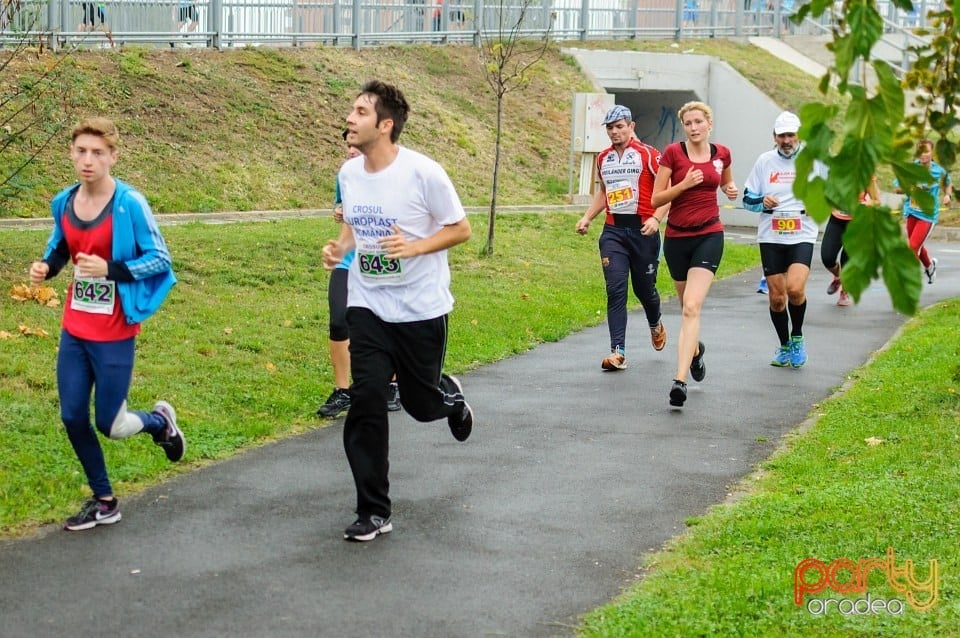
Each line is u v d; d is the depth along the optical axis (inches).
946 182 197.8
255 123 839.7
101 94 772.0
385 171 233.5
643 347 475.2
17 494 251.1
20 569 215.5
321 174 820.0
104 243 229.8
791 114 420.5
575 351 464.1
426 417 251.6
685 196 382.3
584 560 227.6
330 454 302.8
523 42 1193.4
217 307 454.3
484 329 480.7
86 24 811.4
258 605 201.6
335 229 647.1
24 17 648.4
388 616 197.9
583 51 1213.1
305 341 420.2
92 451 238.7
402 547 233.0
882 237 123.2
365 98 231.1
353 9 1040.2
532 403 368.8
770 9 1449.3
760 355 459.2
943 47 203.8
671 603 198.7
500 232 745.6
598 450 313.0
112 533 236.8
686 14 1370.6
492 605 203.6
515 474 287.9
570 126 1098.1
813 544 227.6
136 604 200.7
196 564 220.8
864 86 129.3
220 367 371.6
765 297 625.3
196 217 693.9
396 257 227.3
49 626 190.7
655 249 426.6
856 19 127.7
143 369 355.6
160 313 431.5
